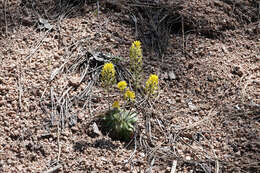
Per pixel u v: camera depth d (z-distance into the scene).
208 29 1.23
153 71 1.13
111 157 0.96
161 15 1.24
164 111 1.05
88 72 1.10
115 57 1.12
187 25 1.23
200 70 1.14
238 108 1.06
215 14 1.26
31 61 1.10
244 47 1.21
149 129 1.02
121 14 1.23
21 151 0.95
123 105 1.05
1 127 0.99
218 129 1.02
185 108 1.06
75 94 1.05
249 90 1.09
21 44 1.14
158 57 1.16
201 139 1.01
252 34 1.25
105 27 1.19
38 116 1.01
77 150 0.97
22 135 0.98
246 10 1.30
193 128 1.02
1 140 0.96
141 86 1.09
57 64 1.10
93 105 1.04
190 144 1.00
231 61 1.17
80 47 1.14
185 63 1.15
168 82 1.11
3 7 1.22
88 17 1.21
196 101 1.08
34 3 1.23
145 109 1.05
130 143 1.00
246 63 1.17
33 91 1.04
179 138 1.01
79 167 0.94
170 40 1.20
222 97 1.08
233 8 1.29
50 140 0.98
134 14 1.24
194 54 1.18
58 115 1.01
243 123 1.03
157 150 0.98
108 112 1.02
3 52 1.12
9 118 1.00
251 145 0.99
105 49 1.15
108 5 1.24
